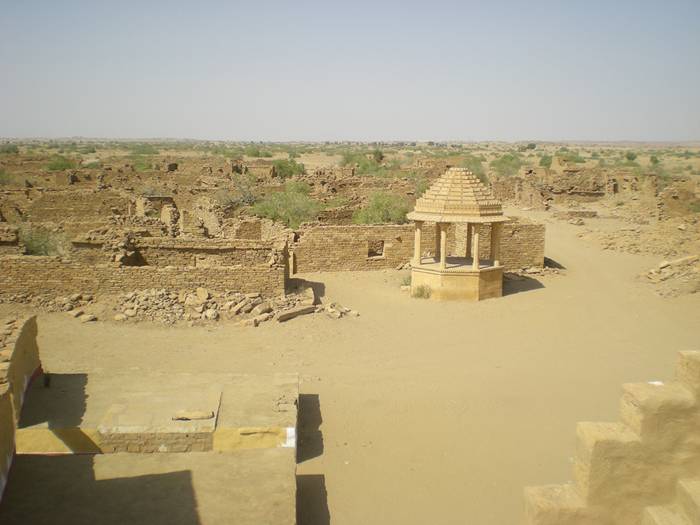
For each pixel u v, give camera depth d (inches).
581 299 976.3
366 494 427.5
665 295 984.3
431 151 6609.3
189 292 834.2
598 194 2251.5
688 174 3235.7
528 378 638.5
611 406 568.4
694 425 246.1
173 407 461.1
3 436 362.3
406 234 1131.3
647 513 248.1
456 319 860.0
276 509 356.8
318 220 1393.9
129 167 2591.0
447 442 500.1
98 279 816.3
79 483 376.5
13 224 1099.9
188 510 353.4
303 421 526.6
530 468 462.6
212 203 1423.5
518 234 1159.6
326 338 750.5
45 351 654.5
